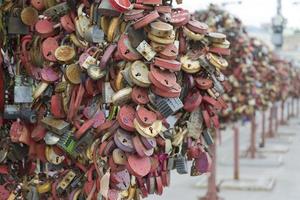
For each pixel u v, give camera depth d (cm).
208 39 190
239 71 641
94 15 170
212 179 705
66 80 178
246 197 774
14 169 211
